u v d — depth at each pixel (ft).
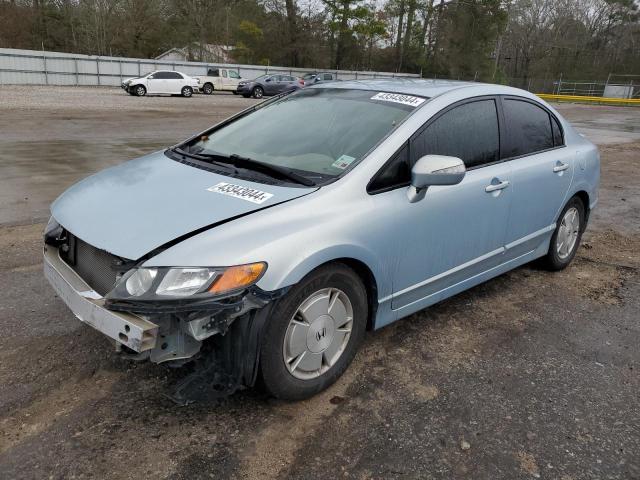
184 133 46.06
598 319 13.37
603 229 21.47
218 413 9.06
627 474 8.20
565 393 10.20
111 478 7.61
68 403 9.14
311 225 8.82
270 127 12.11
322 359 9.62
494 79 182.50
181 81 99.66
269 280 8.14
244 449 8.28
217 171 10.38
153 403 9.22
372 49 183.93
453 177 9.84
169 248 7.99
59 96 84.99
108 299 7.86
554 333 12.53
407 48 184.14
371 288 10.11
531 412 9.57
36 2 173.17
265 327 8.41
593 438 8.98
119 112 62.39
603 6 230.89
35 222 18.95
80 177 26.66
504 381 10.47
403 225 10.18
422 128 10.82
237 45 170.50
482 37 179.93
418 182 9.82
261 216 8.61
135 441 8.32
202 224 8.36
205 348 8.68
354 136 10.75
